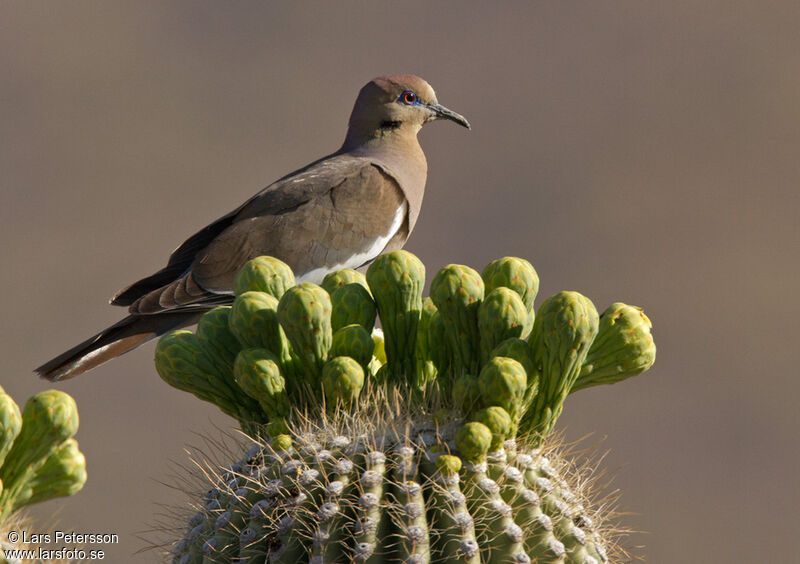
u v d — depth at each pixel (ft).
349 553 16.70
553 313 18.65
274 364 19.54
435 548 16.76
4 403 15.67
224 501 18.24
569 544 17.67
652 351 20.20
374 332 23.79
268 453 18.38
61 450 16.56
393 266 20.43
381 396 19.06
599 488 19.31
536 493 17.75
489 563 16.93
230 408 20.74
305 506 17.10
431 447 17.58
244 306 19.94
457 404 18.47
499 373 18.20
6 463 16.24
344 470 17.24
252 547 17.17
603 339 20.07
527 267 20.49
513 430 18.44
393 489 17.13
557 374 18.88
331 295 21.13
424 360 21.09
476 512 17.12
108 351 36.83
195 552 17.94
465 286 19.70
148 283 41.14
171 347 20.65
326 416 18.89
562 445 19.34
